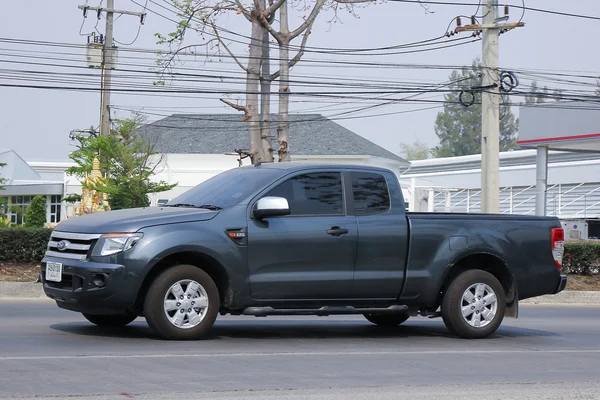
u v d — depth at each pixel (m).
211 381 11.83
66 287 15.53
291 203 16.47
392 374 13.00
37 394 10.57
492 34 40.53
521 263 18.27
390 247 16.97
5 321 18.64
